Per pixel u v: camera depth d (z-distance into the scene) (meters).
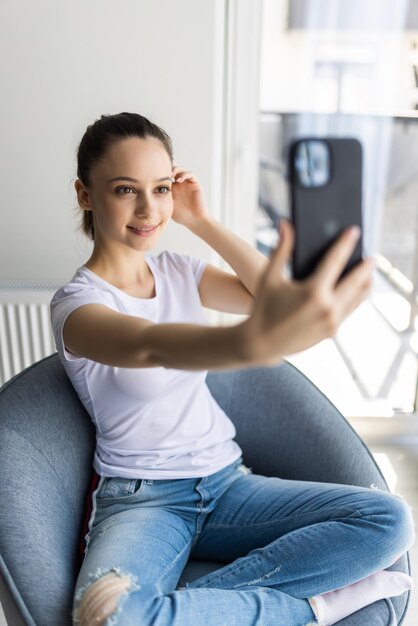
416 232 2.18
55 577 1.10
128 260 1.30
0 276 2.00
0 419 1.30
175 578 1.16
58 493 1.29
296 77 1.98
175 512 1.26
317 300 0.65
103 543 1.14
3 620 1.55
